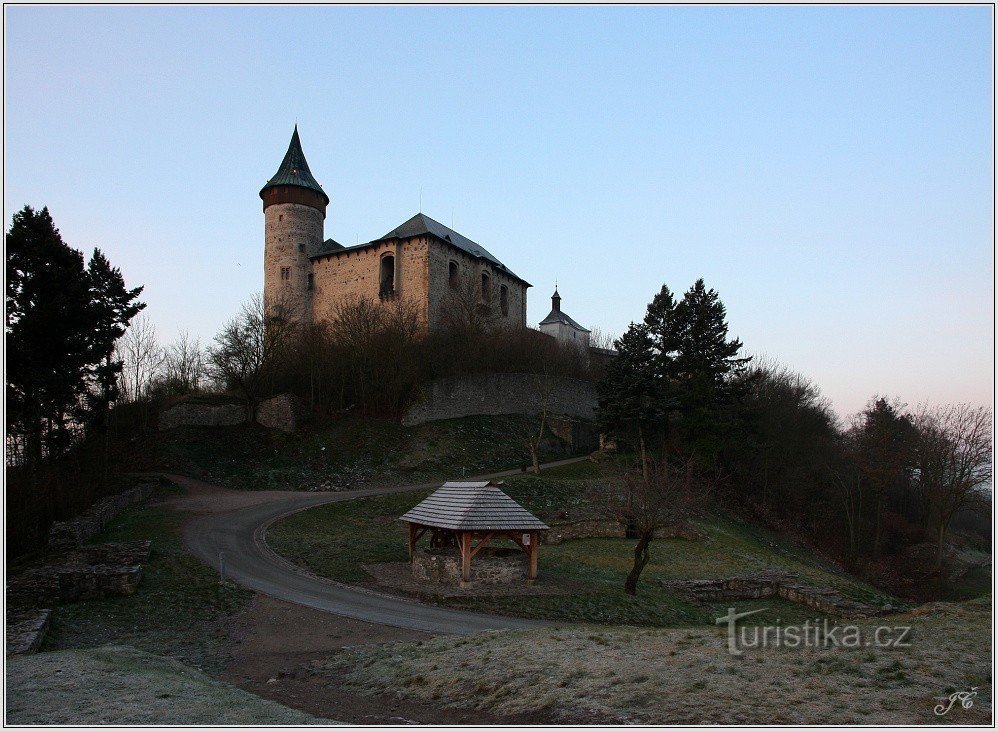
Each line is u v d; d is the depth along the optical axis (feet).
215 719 28.35
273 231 236.22
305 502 114.21
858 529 144.77
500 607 62.28
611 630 45.96
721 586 76.13
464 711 30.91
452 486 79.10
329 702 34.30
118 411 156.15
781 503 153.38
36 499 83.71
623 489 119.34
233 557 78.23
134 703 30.71
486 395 179.63
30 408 85.92
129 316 122.52
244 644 49.21
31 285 90.99
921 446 146.51
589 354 231.30
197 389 191.93
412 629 53.57
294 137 248.73
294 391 182.39
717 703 28.27
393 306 212.64
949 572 129.70
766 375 189.06
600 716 27.94
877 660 33.73
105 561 71.87
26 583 59.72
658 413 141.69
